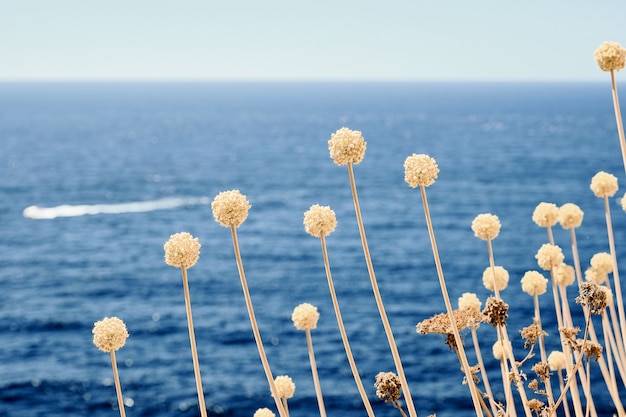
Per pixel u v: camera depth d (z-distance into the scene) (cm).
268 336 4391
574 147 14962
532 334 479
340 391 3434
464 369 410
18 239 7406
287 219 8381
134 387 3656
